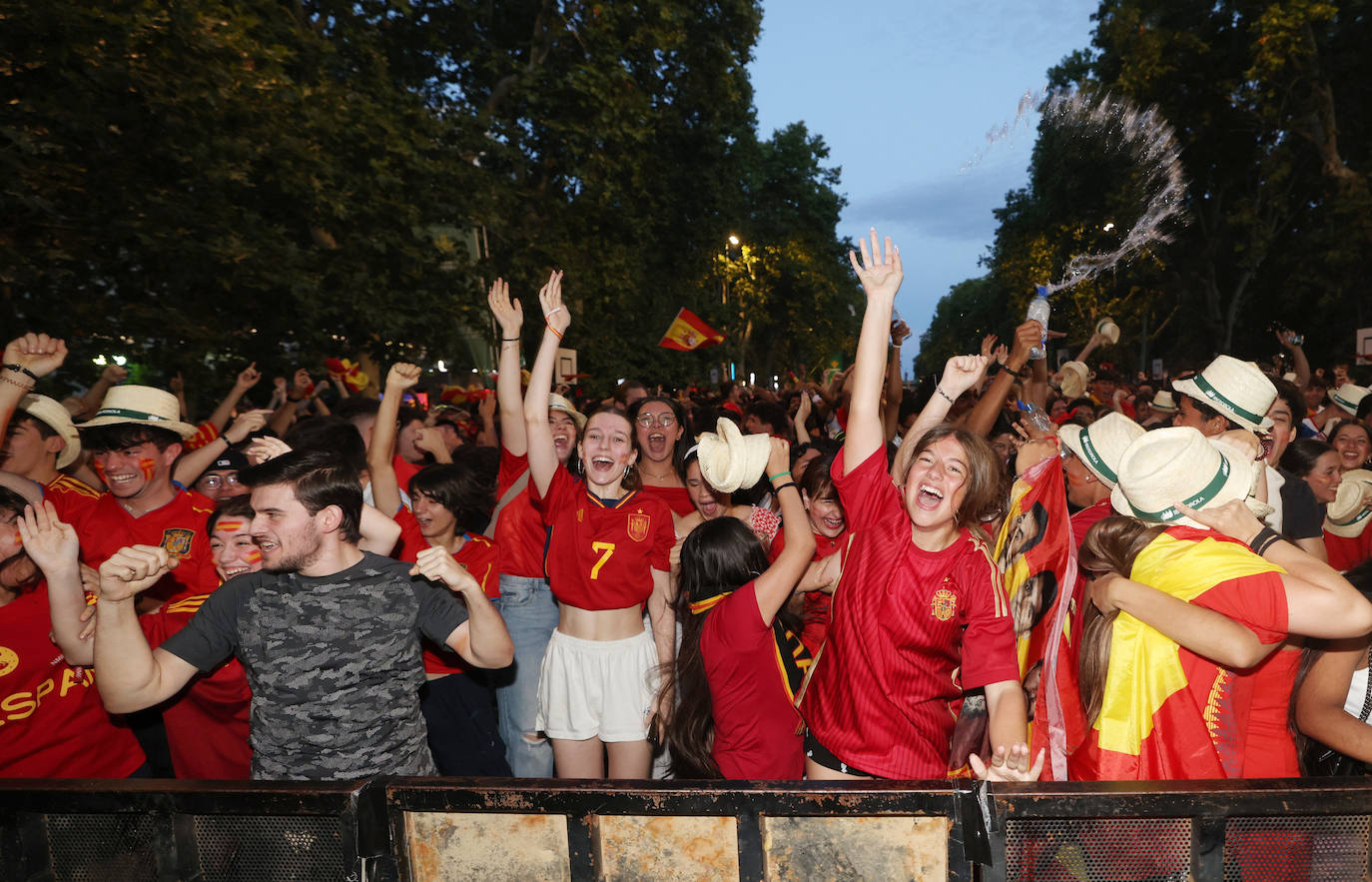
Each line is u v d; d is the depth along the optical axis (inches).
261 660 98.3
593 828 68.1
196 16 354.6
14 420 150.4
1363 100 1134.4
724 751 125.6
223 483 163.8
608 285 908.0
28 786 71.9
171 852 71.6
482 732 168.4
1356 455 198.1
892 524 105.0
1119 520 96.4
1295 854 65.9
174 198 357.7
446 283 559.8
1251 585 83.9
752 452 129.3
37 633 112.8
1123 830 65.9
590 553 154.1
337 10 668.7
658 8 871.1
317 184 453.4
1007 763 80.7
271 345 428.5
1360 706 94.0
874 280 115.0
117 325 331.0
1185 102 1199.6
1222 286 1350.9
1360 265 1085.8
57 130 302.8
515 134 810.2
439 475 166.7
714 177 1102.4
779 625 128.3
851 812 65.4
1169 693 89.0
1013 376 184.1
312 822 70.9
